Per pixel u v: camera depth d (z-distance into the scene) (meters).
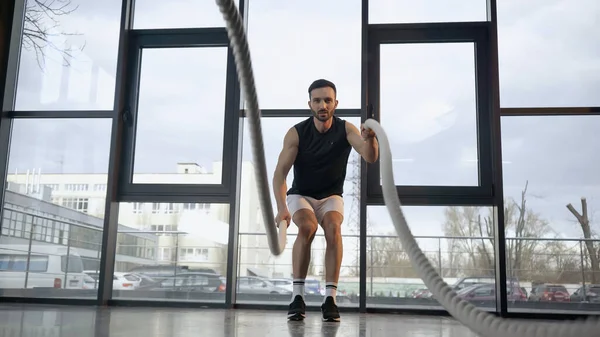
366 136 1.92
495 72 3.96
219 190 4.11
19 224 4.24
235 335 1.67
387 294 3.88
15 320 2.23
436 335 1.95
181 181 4.18
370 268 3.91
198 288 4.04
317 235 4.02
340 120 2.60
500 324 0.58
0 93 4.30
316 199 2.57
